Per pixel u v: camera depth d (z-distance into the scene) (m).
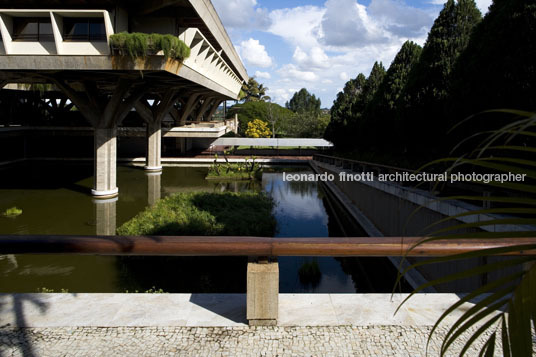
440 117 12.42
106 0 17.42
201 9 19.78
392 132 18.78
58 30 16.31
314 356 2.60
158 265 10.31
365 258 10.70
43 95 37.03
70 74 19.53
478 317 0.90
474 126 8.52
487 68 8.15
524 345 0.81
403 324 3.04
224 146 50.09
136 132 37.62
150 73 19.70
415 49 18.77
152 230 12.47
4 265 10.36
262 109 64.88
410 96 13.51
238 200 17.92
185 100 41.22
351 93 29.19
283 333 2.90
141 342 2.78
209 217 14.40
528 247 0.88
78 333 2.89
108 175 21.28
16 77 20.47
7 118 34.50
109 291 8.66
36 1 17.12
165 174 30.94
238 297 3.53
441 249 2.71
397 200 11.42
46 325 3.00
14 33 16.73
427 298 3.49
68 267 10.23
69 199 20.14
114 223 15.40
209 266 10.27
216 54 27.28
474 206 7.33
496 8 8.61
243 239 2.84
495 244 2.66
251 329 2.96
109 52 16.84
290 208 19.20
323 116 58.91
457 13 12.27
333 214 17.88
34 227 14.58
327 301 3.45
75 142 38.47
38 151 37.91
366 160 18.72
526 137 7.30
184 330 2.95
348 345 2.74
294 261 11.30
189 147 45.84
